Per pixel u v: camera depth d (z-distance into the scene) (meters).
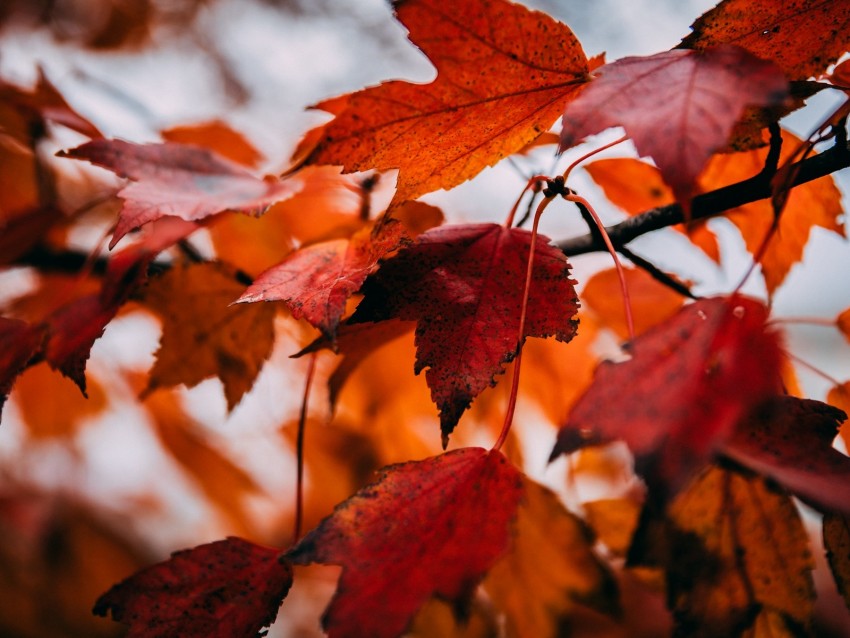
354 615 0.24
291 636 0.77
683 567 0.33
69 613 0.70
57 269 0.48
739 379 0.23
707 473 0.32
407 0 0.29
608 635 0.51
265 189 0.37
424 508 0.26
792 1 0.28
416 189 0.31
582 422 0.23
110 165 0.35
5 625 0.66
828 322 0.33
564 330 0.29
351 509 0.26
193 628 0.29
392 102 0.30
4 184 0.50
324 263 0.31
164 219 0.36
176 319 0.37
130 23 0.78
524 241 0.31
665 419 0.23
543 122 0.31
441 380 0.28
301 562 0.25
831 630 0.63
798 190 0.36
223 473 0.66
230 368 0.37
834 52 0.29
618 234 0.36
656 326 0.24
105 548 0.75
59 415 0.64
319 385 0.53
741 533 0.32
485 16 0.29
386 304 0.29
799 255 0.37
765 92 0.25
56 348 0.34
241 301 0.29
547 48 0.29
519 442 0.50
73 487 0.78
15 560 0.70
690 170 0.24
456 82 0.30
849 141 0.31
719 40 0.29
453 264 0.30
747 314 0.24
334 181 0.41
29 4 0.72
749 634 0.32
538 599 0.41
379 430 0.53
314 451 0.56
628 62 0.27
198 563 0.30
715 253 0.40
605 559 0.40
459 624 0.24
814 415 0.25
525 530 0.40
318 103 0.36
